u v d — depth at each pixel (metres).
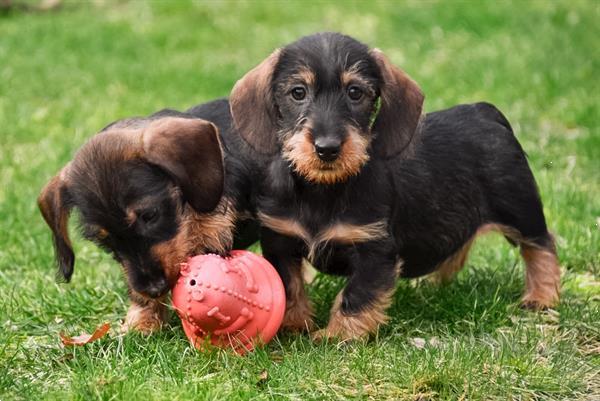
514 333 9.34
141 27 24.30
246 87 9.43
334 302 9.63
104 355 8.55
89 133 16.52
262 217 9.28
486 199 10.37
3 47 22.23
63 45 22.48
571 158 14.75
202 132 8.69
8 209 13.12
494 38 22.22
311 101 8.92
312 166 8.55
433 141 10.12
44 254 11.77
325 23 24.86
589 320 9.71
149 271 8.29
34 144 16.23
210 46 23.09
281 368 8.33
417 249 10.02
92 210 8.30
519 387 8.16
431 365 8.24
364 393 8.02
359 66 9.07
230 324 8.42
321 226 9.06
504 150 10.38
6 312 9.98
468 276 10.94
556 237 11.48
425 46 22.11
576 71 19.27
